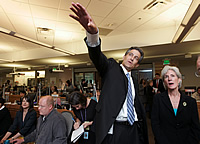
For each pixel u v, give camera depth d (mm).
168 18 3656
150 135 3365
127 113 886
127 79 917
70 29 4473
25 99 2295
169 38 4176
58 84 11312
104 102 829
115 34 4926
